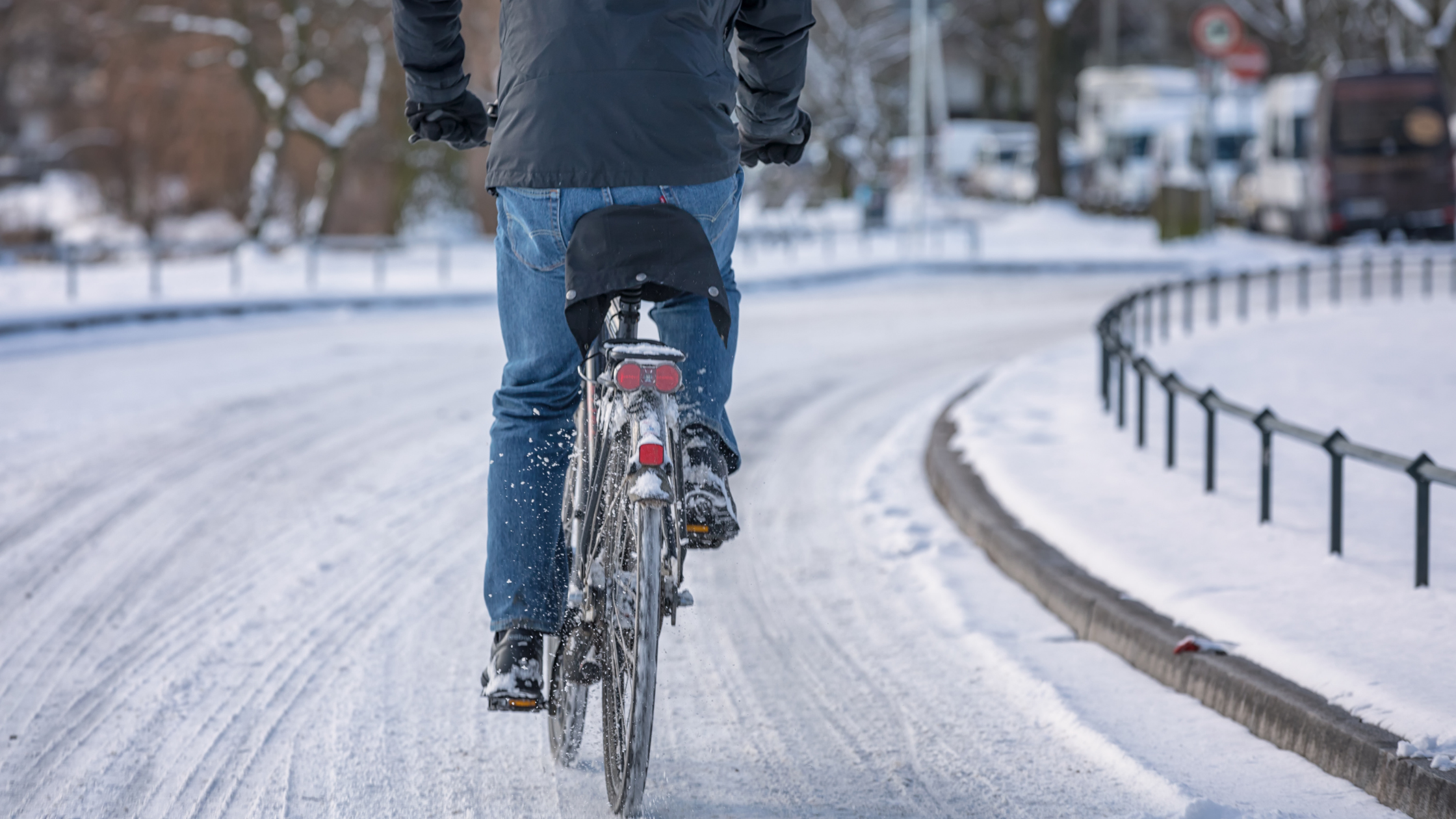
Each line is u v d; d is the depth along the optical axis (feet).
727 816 19.51
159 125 185.68
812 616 30.50
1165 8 311.47
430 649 27.94
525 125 16.90
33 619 29.81
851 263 151.43
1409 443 48.65
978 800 20.08
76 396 61.52
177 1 172.86
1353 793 19.77
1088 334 94.73
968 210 244.42
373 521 39.45
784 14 17.74
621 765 17.80
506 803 19.94
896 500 43.06
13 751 22.26
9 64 194.39
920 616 30.40
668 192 16.99
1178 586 28.35
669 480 16.39
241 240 162.50
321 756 21.97
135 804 20.13
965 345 88.79
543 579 18.31
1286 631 24.86
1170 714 23.56
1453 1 217.15
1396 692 21.31
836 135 244.42
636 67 16.67
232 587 32.48
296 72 166.20
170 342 85.97
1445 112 160.15
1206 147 180.04
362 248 173.78
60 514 39.73
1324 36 247.29
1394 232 165.07
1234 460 44.60
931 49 278.46
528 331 18.01
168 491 43.06
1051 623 29.60
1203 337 84.43
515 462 18.38
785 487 45.65
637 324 17.56
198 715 23.98
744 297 125.49
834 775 21.15
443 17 17.53
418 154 188.55
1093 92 251.39
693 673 26.43
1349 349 77.10
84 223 198.49
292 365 74.54
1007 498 38.86
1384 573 28.91
